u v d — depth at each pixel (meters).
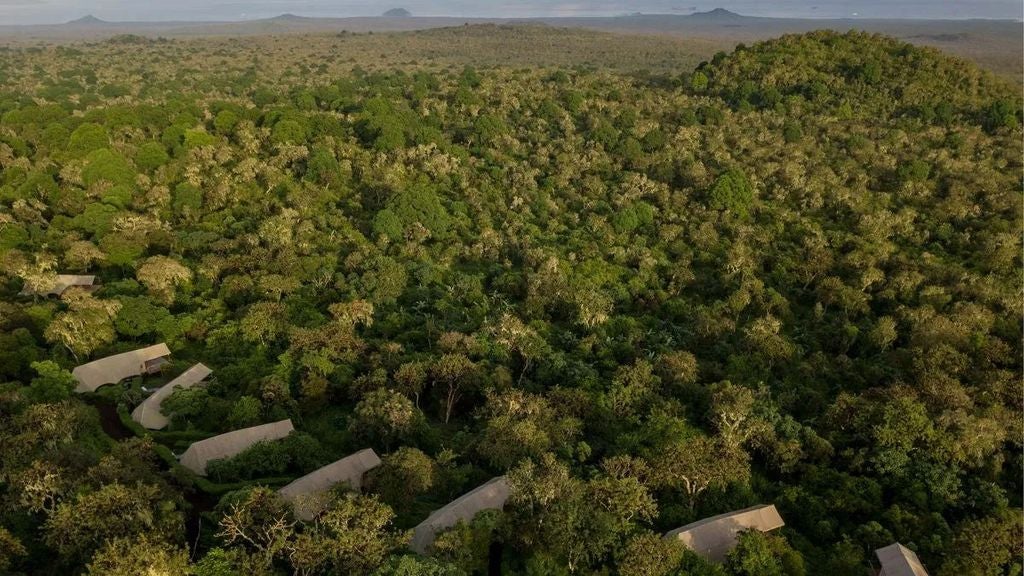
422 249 113.44
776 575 48.62
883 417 66.12
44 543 46.62
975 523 52.12
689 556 49.28
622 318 95.12
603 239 122.00
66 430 57.41
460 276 104.00
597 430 69.19
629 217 126.38
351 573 44.03
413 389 71.81
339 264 107.44
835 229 125.00
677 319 100.56
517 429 61.72
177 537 46.69
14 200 115.19
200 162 134.38
